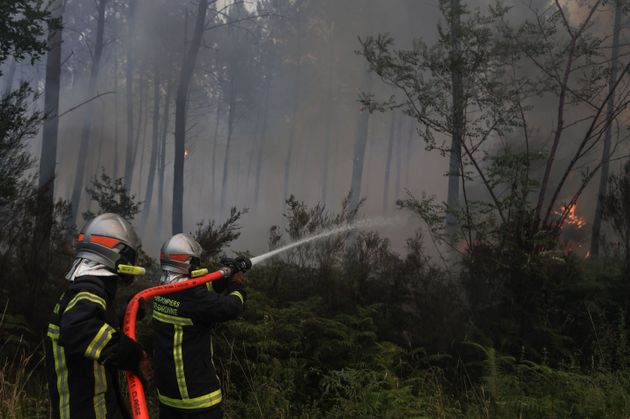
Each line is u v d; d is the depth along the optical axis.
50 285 6.51
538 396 5.05
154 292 2.72
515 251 6.79
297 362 5.36
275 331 5.38
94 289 2.28
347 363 5.45
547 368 5.14
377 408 4.46
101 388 2.34
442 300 6.68
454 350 6.39
